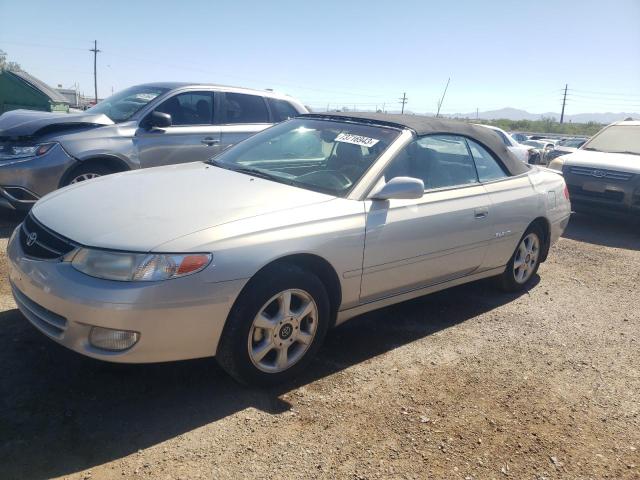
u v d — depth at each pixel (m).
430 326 4.39
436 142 4.28
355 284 3.55
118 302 2.66
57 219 3.10
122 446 2.63
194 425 2.84
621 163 8.78
